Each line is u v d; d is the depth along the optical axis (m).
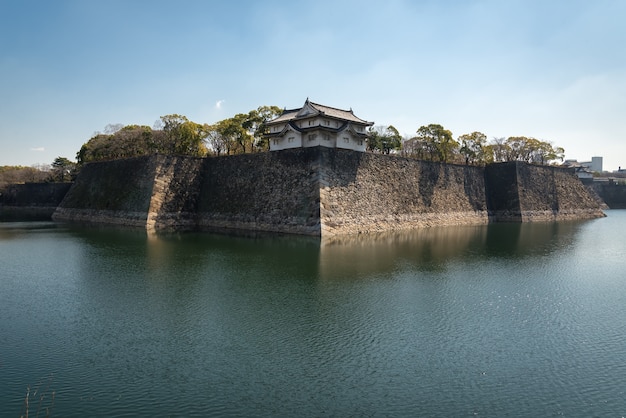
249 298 17.06
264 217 38.78
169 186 43.25
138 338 13.10
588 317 15.59
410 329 14.05
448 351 12.46
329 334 13.51
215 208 43.41
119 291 18.02
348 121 43.56
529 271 22.91
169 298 17.03
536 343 13.16
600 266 24.52
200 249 28.03
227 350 12.27
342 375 10.91
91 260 24.31
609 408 9.62
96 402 9.50
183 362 11.52
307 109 42.88
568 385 10.65
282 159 39.72
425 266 23.42
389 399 9.81
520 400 9.91
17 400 9.55
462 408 9.53
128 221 42.75
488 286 19.58
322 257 25.42
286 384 10.41
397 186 44.03
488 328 14.31
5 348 12.38
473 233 40.34
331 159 37.88
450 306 16.52
